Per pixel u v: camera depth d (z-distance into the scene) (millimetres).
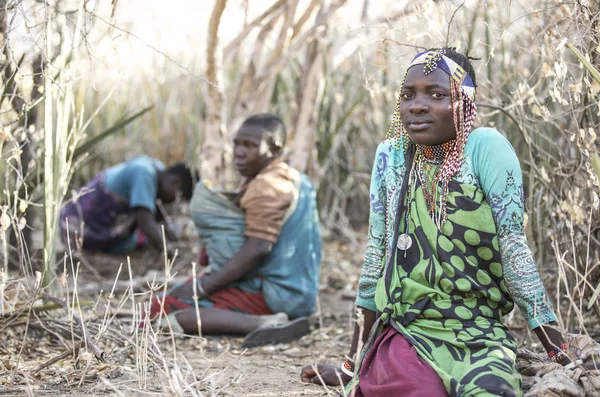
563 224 3027
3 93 3129
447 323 2303
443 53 2305
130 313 3770
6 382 2586
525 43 3396
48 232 3182
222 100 4961
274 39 6254
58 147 3227
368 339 2406
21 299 3193
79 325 2809
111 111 7402
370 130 6645
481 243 2311
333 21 5285
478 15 4180
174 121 7355
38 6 3168
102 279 4898
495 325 2322
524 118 3193
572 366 2268
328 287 4969
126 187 5609
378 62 4453
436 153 2355
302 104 5324
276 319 3732
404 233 2395
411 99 2309
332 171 6758
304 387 2643
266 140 3822
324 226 6676
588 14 2781
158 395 2467
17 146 2951
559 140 3525
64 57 3209
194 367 2992
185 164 5715
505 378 2121
